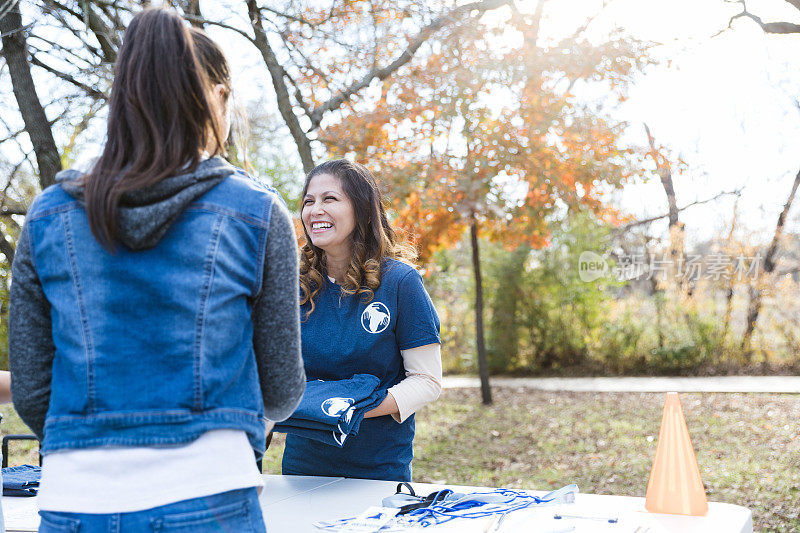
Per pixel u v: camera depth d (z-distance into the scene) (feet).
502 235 29.14
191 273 3.50
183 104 3.60
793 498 15.93
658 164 27.30
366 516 5.52
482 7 20.92
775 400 26.76
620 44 23.44
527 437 23.84
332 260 7.14
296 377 3.96
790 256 33.88
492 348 37.76
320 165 7.19
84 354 3.41
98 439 3.33
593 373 35.99
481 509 5.64
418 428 25.64
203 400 3.42
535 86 24.29
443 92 22.41
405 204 24.38
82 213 3.58
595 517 5.39
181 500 3.29
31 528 5.68
